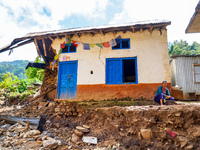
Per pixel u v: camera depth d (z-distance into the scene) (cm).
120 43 755
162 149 448
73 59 781
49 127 619
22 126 616
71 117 661
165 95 599
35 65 1030
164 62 689
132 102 636
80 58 774
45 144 488
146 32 725
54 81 832
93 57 761
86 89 736
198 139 423
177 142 446
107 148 488
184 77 999
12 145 493
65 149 496
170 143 453
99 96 716
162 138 465
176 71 1020
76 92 748
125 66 1113
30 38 776
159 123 486
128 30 739
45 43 847
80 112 656
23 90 1339
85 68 758
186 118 458
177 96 702
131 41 736
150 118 496
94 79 739
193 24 589
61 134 574
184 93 980
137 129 506
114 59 743
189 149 418
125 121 540
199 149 409
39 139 527
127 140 503
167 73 679
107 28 689
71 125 623
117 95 702
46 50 886
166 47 699
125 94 696
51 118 673
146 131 483
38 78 1616
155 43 713
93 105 659
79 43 768
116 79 726
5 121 662
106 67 740
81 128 578
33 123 617
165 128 472
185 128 454
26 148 475
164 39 708
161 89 616
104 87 721
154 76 686
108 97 707
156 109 500
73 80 773
